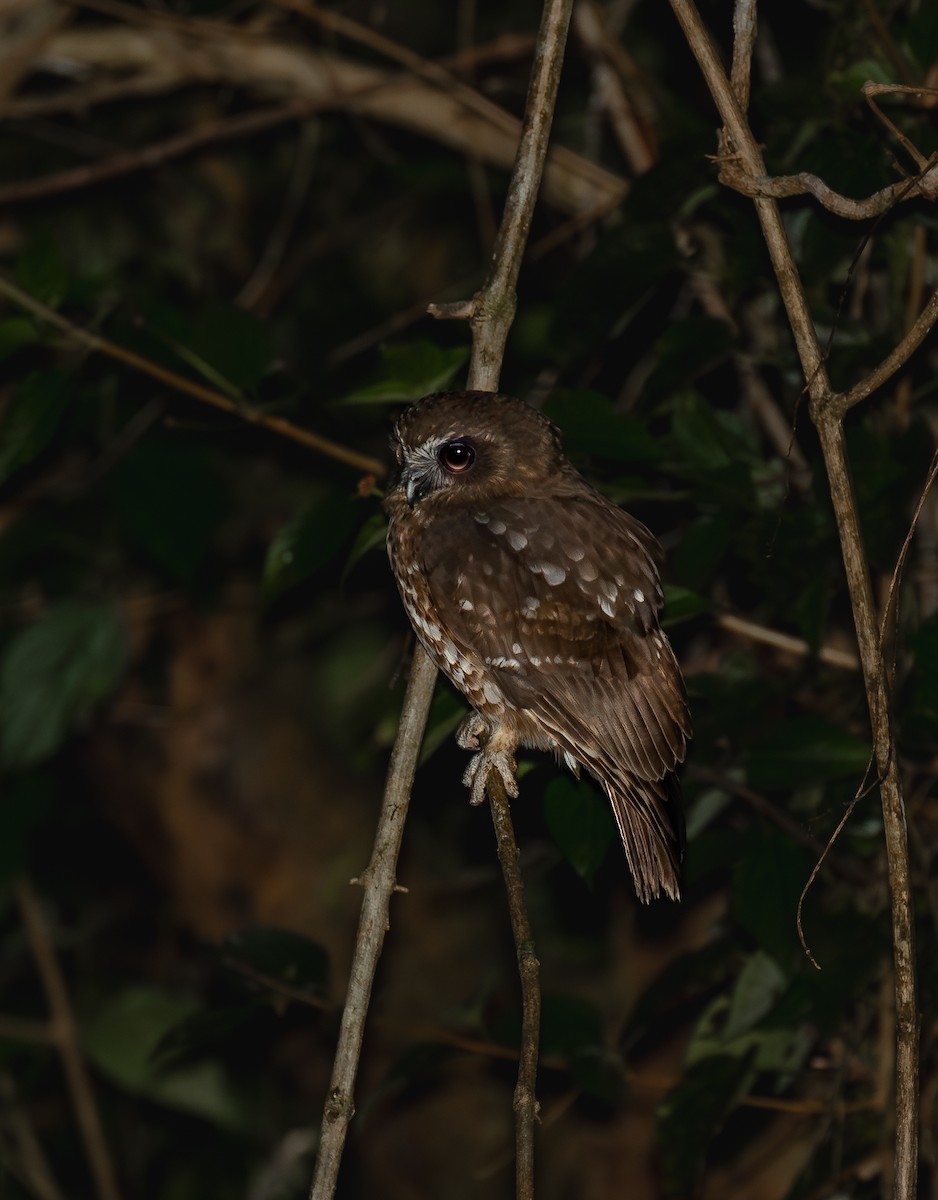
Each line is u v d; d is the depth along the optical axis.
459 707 9.12
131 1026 12.59
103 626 11.16
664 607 9.00
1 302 10.30
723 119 7.43
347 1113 7.31
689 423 9.30
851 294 10.19
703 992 11.20
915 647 8.84
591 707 8.64
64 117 13.74
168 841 13.84
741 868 8.92
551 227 12.55
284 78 12.28
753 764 8.77
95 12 12.95
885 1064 9.91
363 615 13.48
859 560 7.11
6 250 13.31
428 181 12.84
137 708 13.70
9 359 10.41
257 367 9.06
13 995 14.18
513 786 8.89
